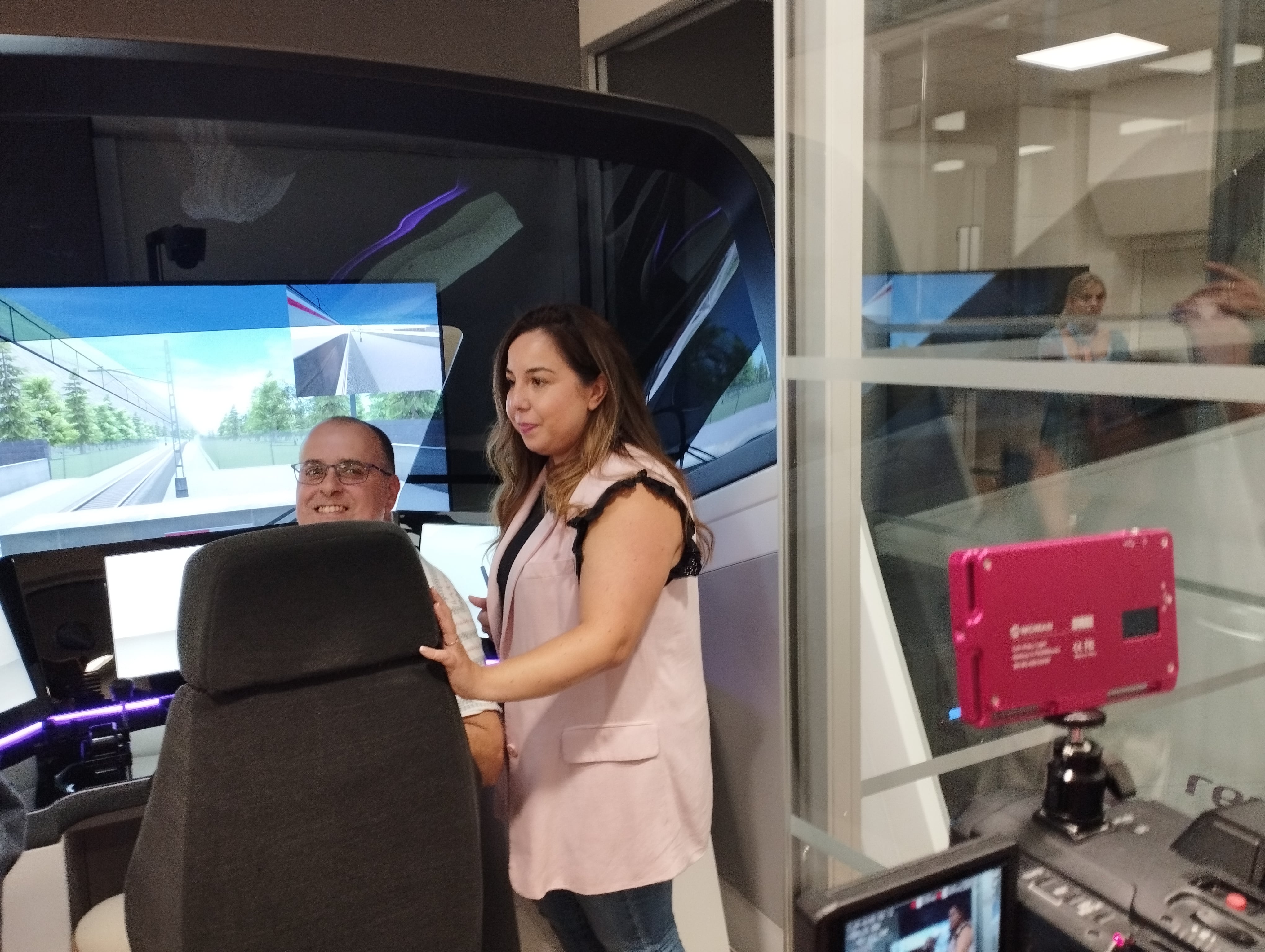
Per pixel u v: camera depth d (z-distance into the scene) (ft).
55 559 6.20
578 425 4.60
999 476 2.97
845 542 2.96
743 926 6.45
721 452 7.56
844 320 2.86
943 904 2.03
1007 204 2.72
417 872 3.50
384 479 5.77
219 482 8.70
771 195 6.98
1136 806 2.30
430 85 6.18
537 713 4.64
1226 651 2.35
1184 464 2.40
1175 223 2.34
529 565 4.65
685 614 4.75
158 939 3.31
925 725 3.01
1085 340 2.40
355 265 9.48
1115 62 2.53
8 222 7.96
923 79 2.87
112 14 7.57
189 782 3.11
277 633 3.09
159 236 8.58
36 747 5.82
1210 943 1.88
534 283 10.39
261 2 8.06
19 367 7.81
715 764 6.50
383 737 3.34
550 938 5.49
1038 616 1.98
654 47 9.01
